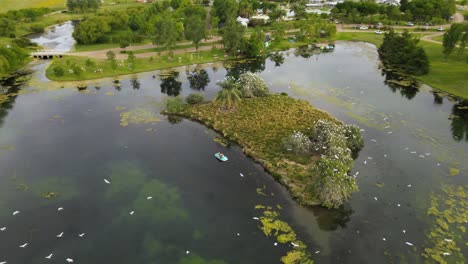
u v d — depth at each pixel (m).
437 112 103.50
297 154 80.75
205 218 64.44
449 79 122.44
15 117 101.06
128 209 66.56
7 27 178.12
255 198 69.25
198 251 57.56
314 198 67.19
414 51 132.75
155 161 81.06
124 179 74.88
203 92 118.62
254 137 88.19
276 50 166.38
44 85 122.75
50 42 177.88
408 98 113.38
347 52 163.12
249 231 61.41
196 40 152.12
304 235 60.38
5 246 58.53
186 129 94.88
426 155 81.94
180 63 144.75
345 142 79.50
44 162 80.50
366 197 68.94
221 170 77.88
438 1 197.00
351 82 127.00
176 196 70.00
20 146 86.75
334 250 57.34
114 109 106.00
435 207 65.75
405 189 70.88
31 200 68.94
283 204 67.50
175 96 115.00
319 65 146.50
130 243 59.22
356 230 61.34
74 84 123.81
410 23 197.00
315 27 177.62
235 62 149.62
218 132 92.94
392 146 85.88
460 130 93.44
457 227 60.97
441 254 55.94
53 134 92.31
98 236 60.62
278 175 73.62
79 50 159.38
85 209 66.62
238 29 153.38
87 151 84.88
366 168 77.50
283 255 56.41
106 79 128.75
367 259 55.62
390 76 132.00
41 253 57.28
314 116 97.81
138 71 136.12
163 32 144.12
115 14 194.00
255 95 111.44
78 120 99.56
